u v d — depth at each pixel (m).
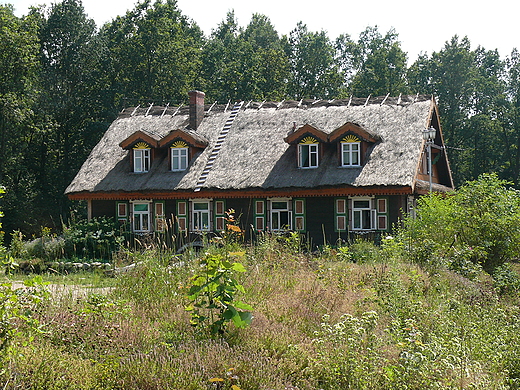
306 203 30.47
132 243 32.41
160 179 32.78
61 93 52.94
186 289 11.16
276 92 58.44
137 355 8.38
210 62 61.62
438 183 36.53
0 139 46.16
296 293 12.34
